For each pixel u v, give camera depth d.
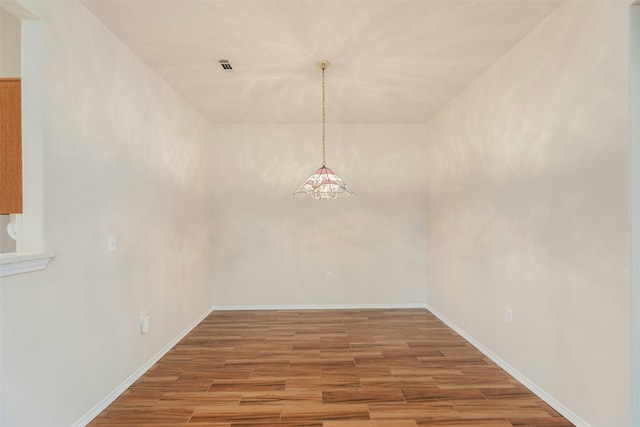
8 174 1.79
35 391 1.72
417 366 2.84
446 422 2.06
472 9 2.18
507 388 2.47
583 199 1.97
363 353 3.12
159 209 3.09
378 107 4.06
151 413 2.17
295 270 4.73
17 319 1.62
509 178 2.71
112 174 2.38
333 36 2.50
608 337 1.82
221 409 2.21
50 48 1.83
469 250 3.42
